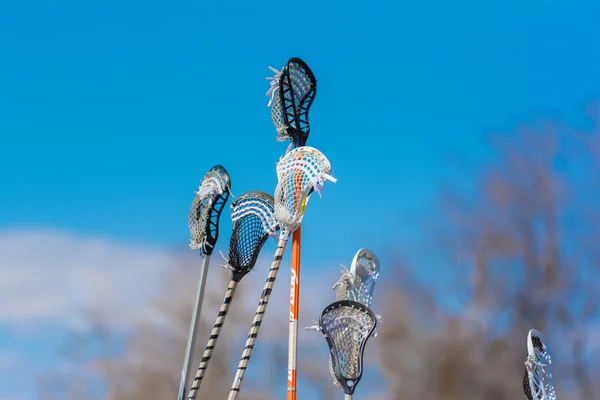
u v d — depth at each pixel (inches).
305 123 418.6
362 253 489.1
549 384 479.5
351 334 414.0
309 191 391.2
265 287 398.9
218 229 451.8
